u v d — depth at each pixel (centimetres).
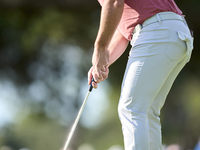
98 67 687
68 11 2841
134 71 677
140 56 676
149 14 683
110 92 3512
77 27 2878
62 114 3456
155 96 691
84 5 2803
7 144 6975
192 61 2895
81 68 3262
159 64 670
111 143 6531
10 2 2828
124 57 2784
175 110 3372
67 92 3391
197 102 3759
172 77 720
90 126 6681
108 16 666
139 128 666
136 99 674
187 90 3238
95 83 725
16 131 6831
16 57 3130
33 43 2967
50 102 3397
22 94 3341
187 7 2577
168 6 688
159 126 725
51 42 2997
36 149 7038
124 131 682
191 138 3600
